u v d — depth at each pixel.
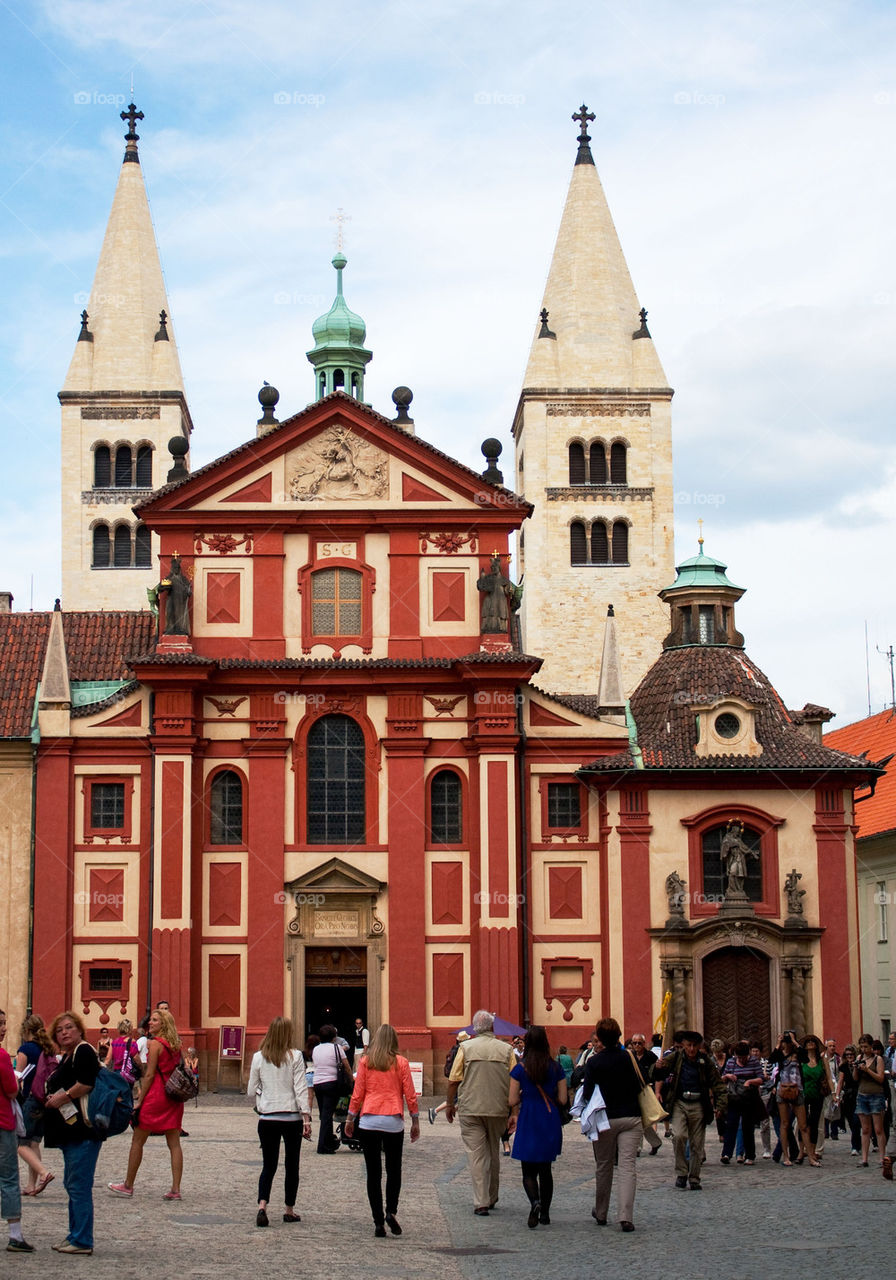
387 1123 25.06
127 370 103.81
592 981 63.34
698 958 62.88
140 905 62.66
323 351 80.38
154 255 106.00
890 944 77.88
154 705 63.06
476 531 65.56
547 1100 26.39
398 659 64.38
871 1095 36.81
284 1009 62.31
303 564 65.12
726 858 63.47
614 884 63.41
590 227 106.69
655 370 104.62
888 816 77.81
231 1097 59.56
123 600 101.88
